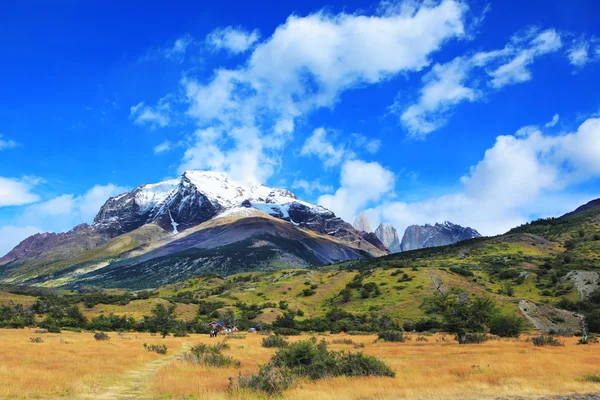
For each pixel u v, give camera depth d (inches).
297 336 3565.5
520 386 775.7
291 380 810.8
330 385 799.7
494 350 1834.4
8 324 4069.9
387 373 939.3
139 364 1332.4
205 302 6673.2
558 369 1025.5
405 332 4261.8
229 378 819.4
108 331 4160.9
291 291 7564.0
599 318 4097.0
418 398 681.0
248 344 2450.8
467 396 695.7
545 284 6279.5
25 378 850.1
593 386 779.4
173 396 744.3
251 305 6466.5
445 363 1275.8
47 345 1932.8
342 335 3821.4
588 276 6190.9
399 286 6269.7
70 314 4849.9
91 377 940.6
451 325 2925.7
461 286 5999.0
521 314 4687.5
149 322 4456.2
